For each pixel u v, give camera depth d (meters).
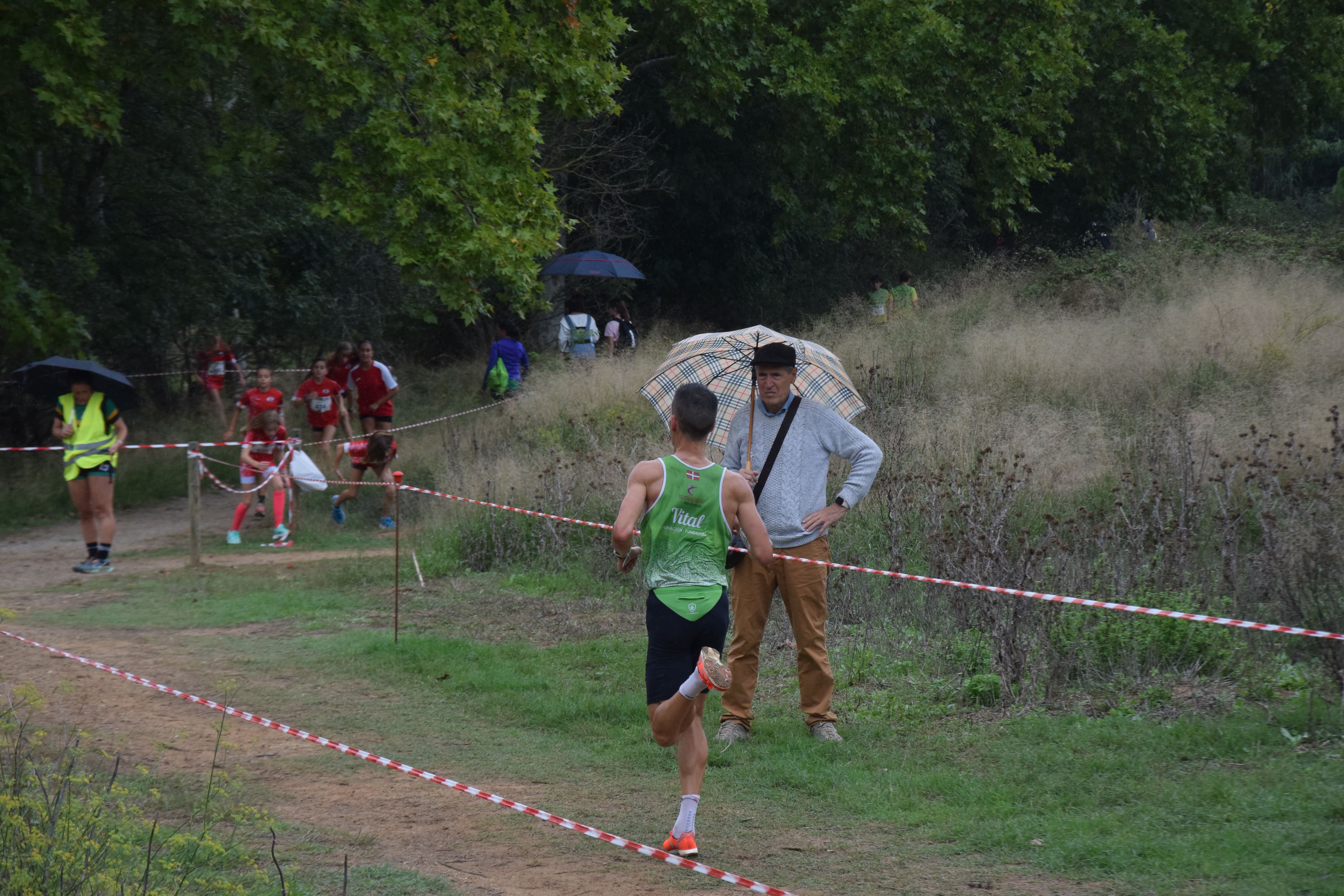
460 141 15.79
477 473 15.32
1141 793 5.90
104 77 15.33
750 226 31.25
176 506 18.80
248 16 14.38
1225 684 7.51
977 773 6.47
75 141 19.55
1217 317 16.16
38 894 3.98
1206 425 12.38
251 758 6.84
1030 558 8.32
